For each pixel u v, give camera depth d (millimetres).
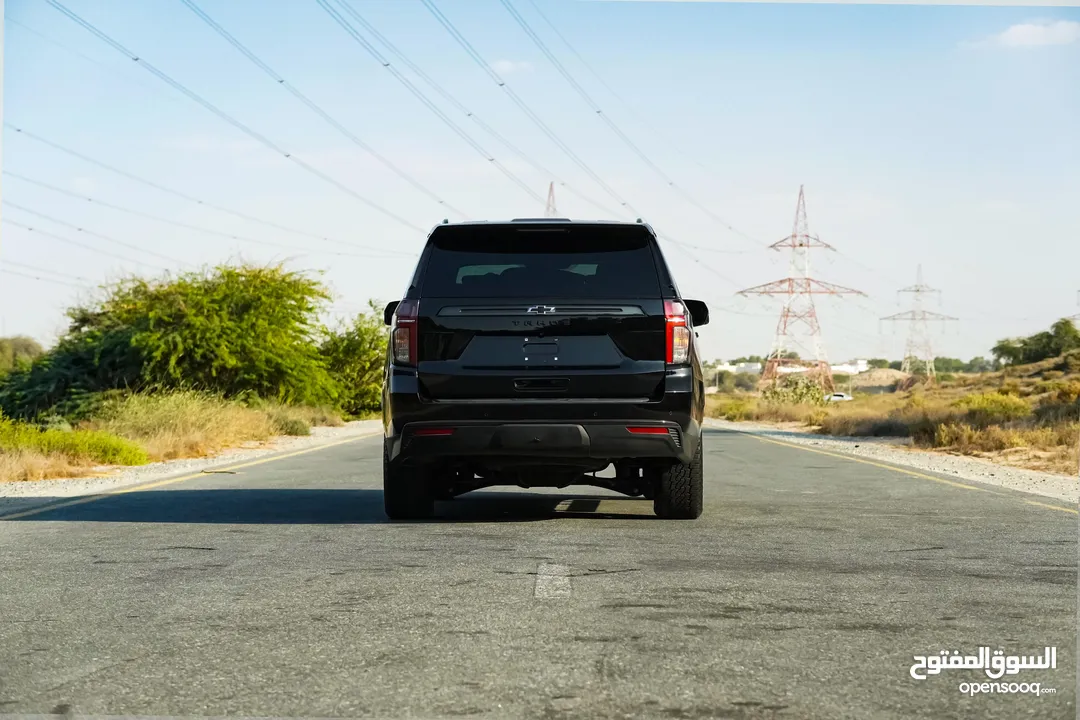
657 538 9180
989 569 7840
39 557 8438
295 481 15414
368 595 6855
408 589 7027
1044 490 14969
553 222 9398
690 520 10445
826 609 6453
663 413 9297
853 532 9727
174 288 42844
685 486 10242
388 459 10102
